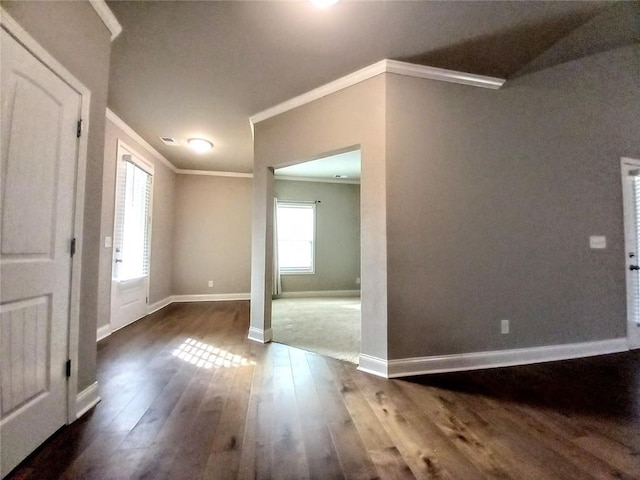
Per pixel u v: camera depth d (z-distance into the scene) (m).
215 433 1.60
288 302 6.14
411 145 2.53
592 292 2.99
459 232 2.61
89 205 1.80
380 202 2.47
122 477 1.27
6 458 1.25
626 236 3.15
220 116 3.45
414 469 1.35
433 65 2.53
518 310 2.75
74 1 1.64
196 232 5.96
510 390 2.17
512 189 2.77
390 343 2.41
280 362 2.69
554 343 2.84
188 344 3.18
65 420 1.63
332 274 7.21
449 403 1.97
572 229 2.95
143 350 2.97
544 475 1.32
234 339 3.38
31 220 1.38
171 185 5.61
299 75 2.64
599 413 1.86
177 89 2.87
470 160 2.67
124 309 3.93
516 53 2.41
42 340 1.46
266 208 3.36
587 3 1.95
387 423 1.73
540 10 1.98
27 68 1.32
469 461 1.41
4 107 1.22
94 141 1.84
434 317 2.53
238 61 2.44
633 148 3.23
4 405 1.24
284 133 3.18
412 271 2.49
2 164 1.22
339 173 6.65
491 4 1.91
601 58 3.07
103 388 2.12
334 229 7.27
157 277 5.05
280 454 1.44
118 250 3.71
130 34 2.11
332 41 2.22
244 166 5.68
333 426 1.69
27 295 1.36
